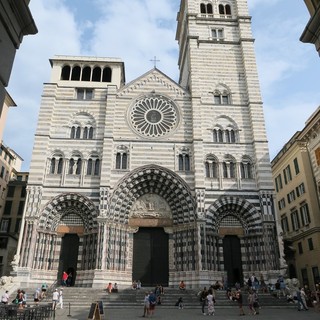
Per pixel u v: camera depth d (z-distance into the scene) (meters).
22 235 42.03
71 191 45.25
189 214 44.81
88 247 43.34
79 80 52.97
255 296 30.95
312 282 50.69
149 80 52.69
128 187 46.28
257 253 43.72
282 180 62.75
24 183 71.38
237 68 54.75
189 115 50.72
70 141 48.22
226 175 47.78
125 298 36.44
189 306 35.12
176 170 47.06
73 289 38.53
